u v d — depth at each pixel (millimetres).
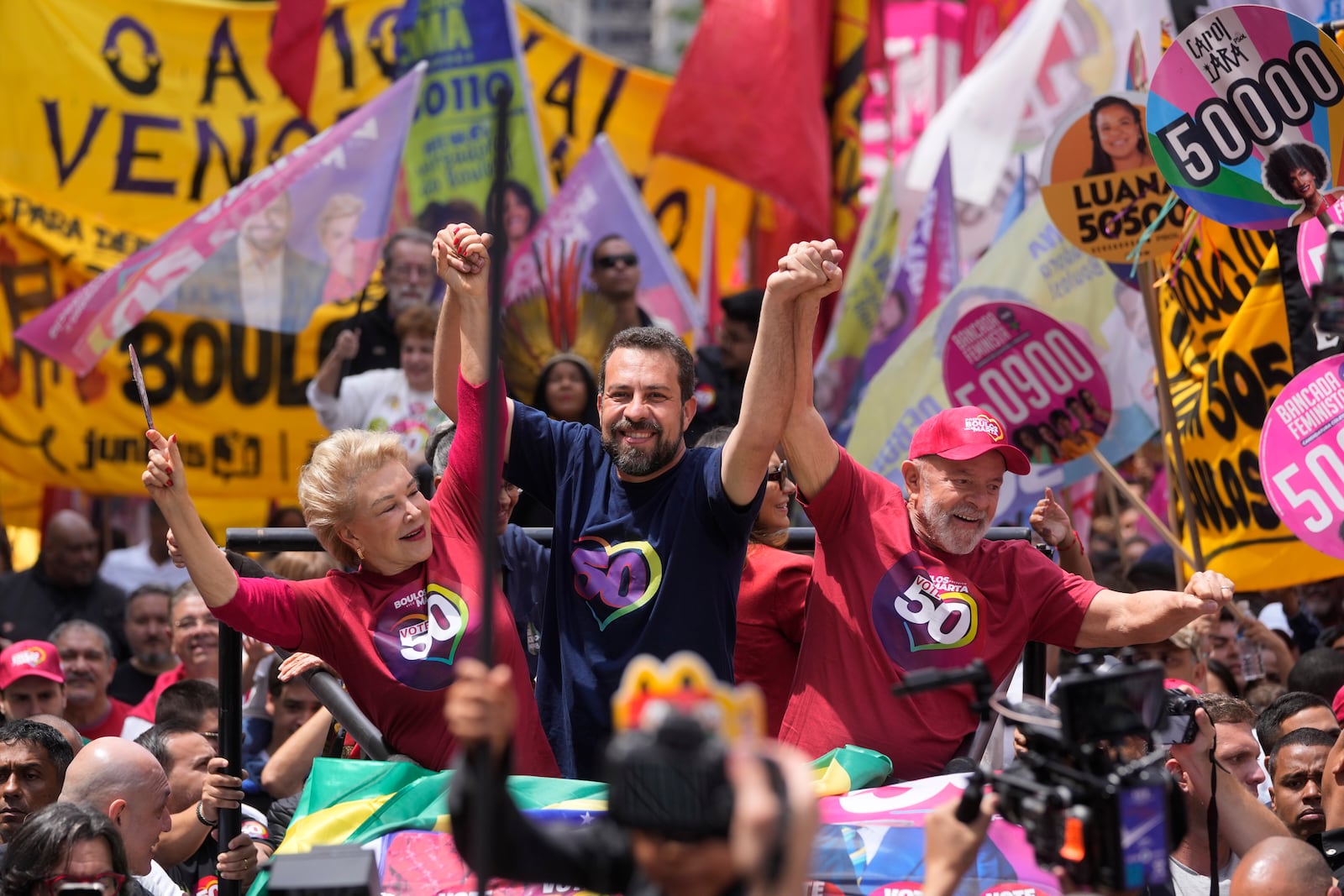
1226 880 12102
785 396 10070
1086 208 16906
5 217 23031
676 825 5223
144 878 12047
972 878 9055
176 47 23906
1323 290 9336
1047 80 22219
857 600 10984
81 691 18109
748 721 5344
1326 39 13875
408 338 21812
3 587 22141
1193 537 16734
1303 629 20625
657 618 10289
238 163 24016
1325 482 14250
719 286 27672
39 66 23391
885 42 31609
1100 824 6938
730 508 10289
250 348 22672
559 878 6363
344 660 10344
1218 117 14156
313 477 10320
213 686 15711
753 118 24172
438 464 13188
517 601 12008
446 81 24266
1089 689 7145
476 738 5902
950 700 10781
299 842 9430
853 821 9305
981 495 10906
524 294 22156
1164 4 20125
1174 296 17656
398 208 24312
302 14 23516
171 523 9969
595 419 19719
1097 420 17547
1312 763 13125
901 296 23016
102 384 22500
